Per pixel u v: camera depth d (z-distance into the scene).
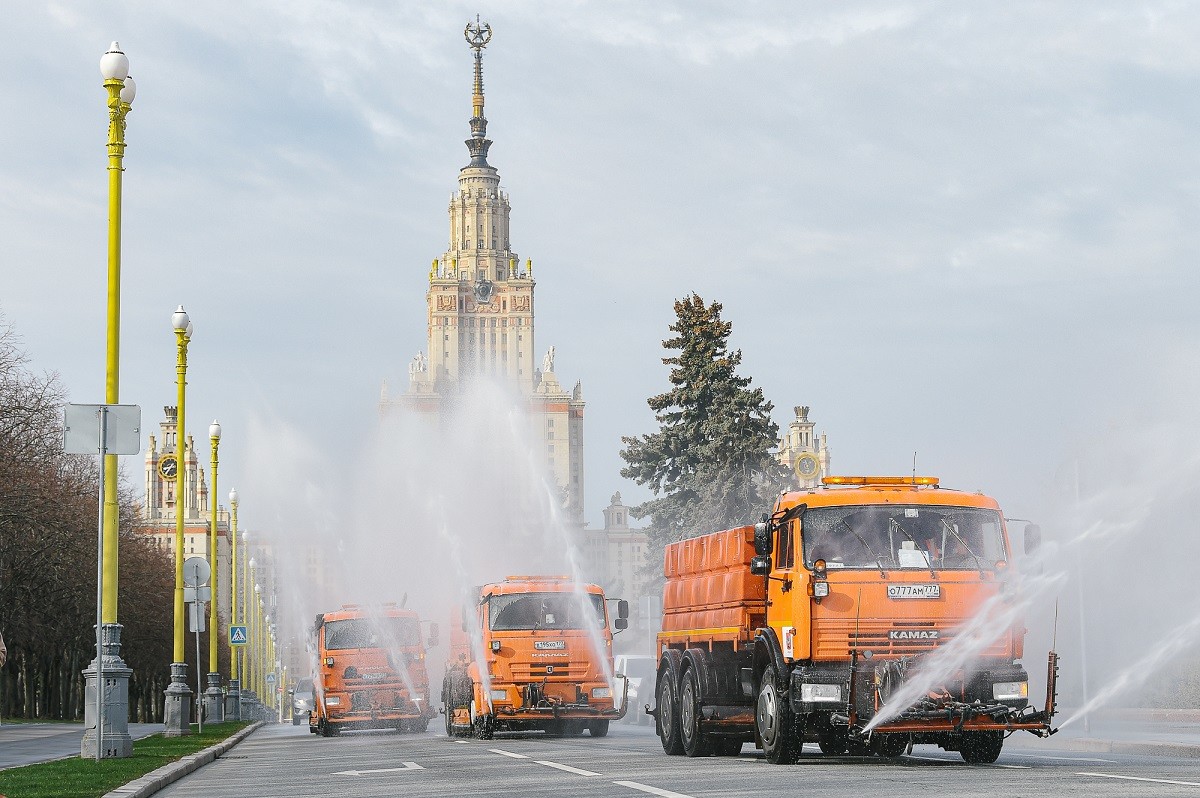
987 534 21.69
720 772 20.41
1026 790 15.59
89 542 74.56
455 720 40.84
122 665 28.97
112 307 29.69
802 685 21.09
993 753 22.38
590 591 38.66
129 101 30.19
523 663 37.88
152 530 109.94
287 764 28.97
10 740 41.28
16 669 88.81
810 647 21.14
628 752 27.97
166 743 37.06
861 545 21.39
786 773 19.75
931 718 20.64
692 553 26.56
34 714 90.31
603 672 38.22
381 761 27.84
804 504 21.67
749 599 23.30
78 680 95.75
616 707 38.22
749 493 72.06
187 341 46.66
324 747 37.59
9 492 67.44
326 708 51.53
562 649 38.06
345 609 53.78
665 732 26.83
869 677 20.91
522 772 22.25
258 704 95.81
